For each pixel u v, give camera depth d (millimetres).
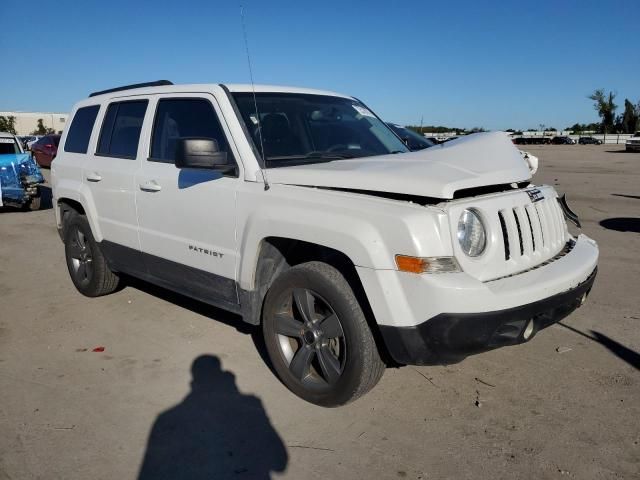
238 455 3008
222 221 3803
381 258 2947
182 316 5070
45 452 3035
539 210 3416
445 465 2881
